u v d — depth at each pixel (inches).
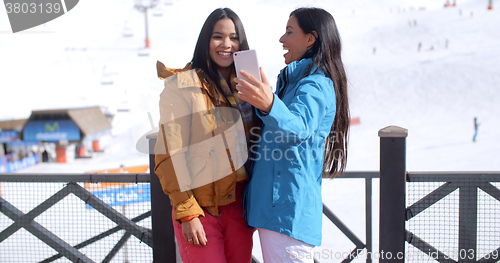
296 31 58.9
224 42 55.6
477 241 71.9
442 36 2116.1
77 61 1914.4
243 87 46.3
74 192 81.6
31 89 1574.8
